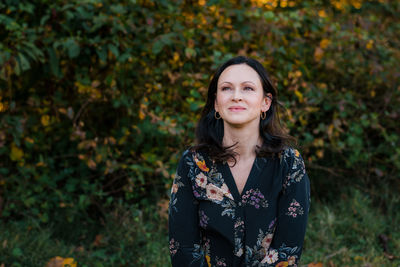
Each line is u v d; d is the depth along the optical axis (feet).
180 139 9.95
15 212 9.57
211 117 5.60
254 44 10.64
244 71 5.11
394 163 11.01
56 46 8.49
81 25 9.08
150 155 9.94
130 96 9.95
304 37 11.10
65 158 10.61
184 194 5.38
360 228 9.79
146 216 10.09
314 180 11.72
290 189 5.20
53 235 9.57
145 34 9.44
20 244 8.43
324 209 10.53
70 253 8.63
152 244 9.08
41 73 9.71
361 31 11.34
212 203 5.18
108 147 9.78
